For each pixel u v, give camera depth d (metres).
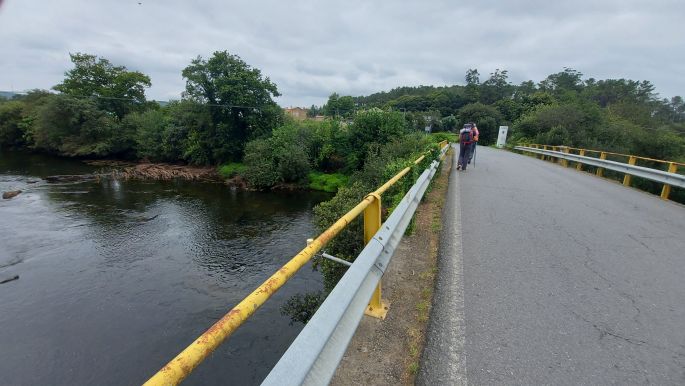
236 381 6.64
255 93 32.59
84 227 15.25
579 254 4.30
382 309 2.87
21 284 10.26
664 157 17.92
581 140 25.77
